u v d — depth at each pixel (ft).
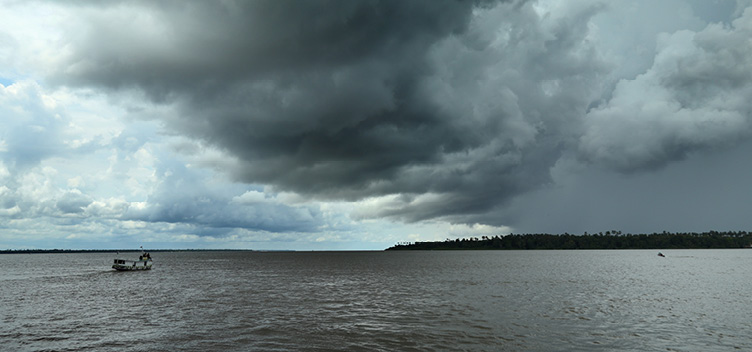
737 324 137.39
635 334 124.47
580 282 282.97
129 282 312.91
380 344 116.16
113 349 113.50
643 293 219.20
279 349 112.57
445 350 109.91
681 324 137.69
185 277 363.76
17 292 246.06
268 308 178.09
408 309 172.04
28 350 112.88
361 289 253.24
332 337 124.36
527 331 129.29
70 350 112.78
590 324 138.51
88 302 200.23
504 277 331.98
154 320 152.15
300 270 471.21
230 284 293.43
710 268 425.28
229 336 126.72
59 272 449.89
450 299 201.46
